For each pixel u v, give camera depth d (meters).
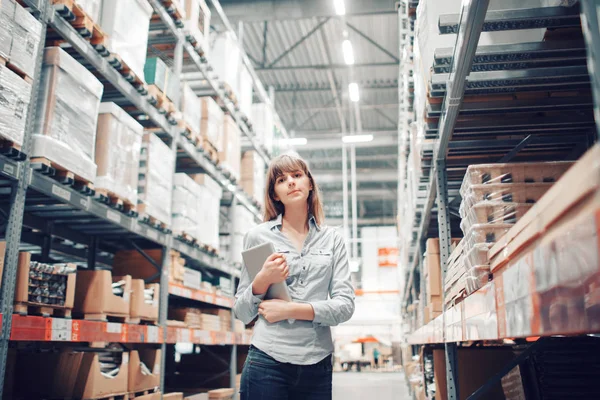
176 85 4.98
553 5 2.54
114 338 3.72
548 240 0.91
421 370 5.87
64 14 3.22
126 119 3.95
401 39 6.22
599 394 2.56
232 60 6.61
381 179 20.62
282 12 10.28
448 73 2.78
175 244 5.05
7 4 2.68
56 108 3.08
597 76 0.92
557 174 2.28
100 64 3.67
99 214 3.63
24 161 2.86
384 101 17.42
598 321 0.70
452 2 2.94
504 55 2.59
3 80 2.63
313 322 1.84
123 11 3.90
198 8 5.50
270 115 8.64
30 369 3.49
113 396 3.70
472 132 3.31
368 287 22.08
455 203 3.91
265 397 1.77
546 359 2.64
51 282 3.11
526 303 1.06
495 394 3.62
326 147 18.23
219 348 7.38
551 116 3.09
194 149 5.48
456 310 2.43
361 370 22.19
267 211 2.10
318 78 15.70
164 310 4.71
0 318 2.62
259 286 1.79
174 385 6.72
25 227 4.70
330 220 25.22
